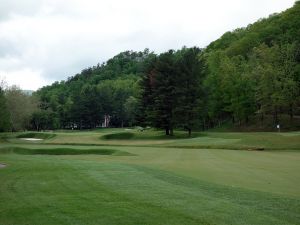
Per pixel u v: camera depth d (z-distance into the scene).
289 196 12.50
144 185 14.05
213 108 75.50
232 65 72.88
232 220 8.98
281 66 67.06
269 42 104.38
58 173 17.55
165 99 65.69
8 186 13.92
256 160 26.12
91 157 32.03
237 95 71.19
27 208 10.30
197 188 13.55
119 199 11.30
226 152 33.78
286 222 8.91
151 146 45.59
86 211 9.84
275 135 45.28
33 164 22.05
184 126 65.38
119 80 182.75
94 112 120.56
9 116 70.81
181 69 65.94
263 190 13.98
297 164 23.44
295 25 98.38
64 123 136.00
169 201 11.02
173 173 18.38
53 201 11.11
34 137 79.31
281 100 65.00
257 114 84.50
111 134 68.44
